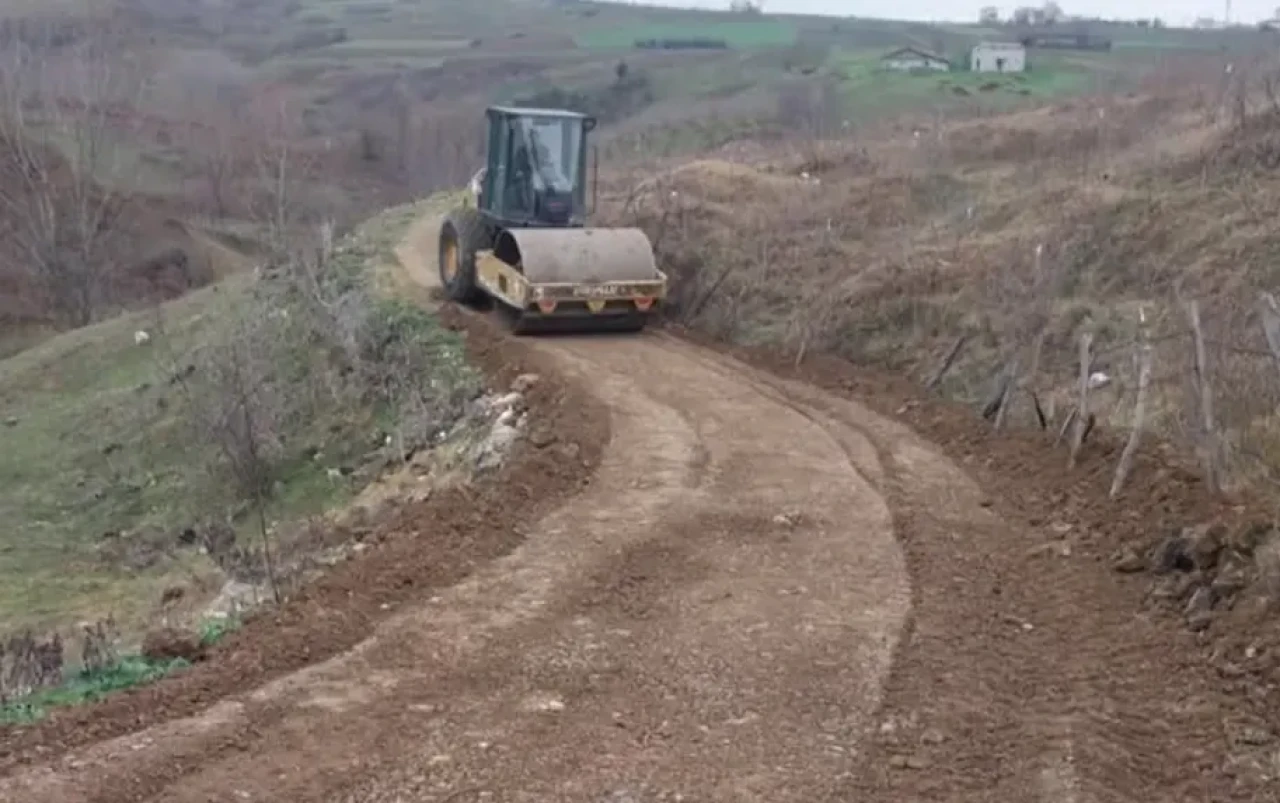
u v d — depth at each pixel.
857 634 9.71
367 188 58.84
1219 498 11.33
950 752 8.01
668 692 8.75
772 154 33.62
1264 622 9.44
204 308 30.42
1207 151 21.91
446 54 93.06
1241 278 16.66
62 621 16.16
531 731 8.18
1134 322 16.09
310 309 24.02
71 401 27.89
